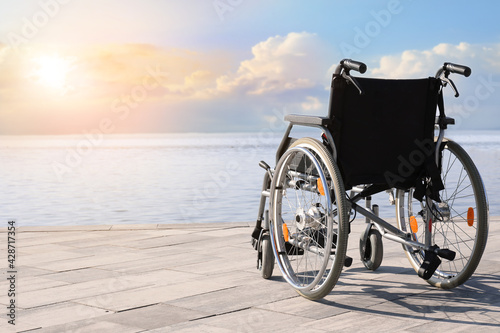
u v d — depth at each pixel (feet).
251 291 9.37
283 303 8.66
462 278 9.06
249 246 13.25
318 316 7.99
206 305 8.59
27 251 12.96
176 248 13.12
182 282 9.99
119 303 8.75
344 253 8.29
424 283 9.75
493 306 8.34
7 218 26.02
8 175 56.18
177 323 7.75
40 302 8.86
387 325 7.55
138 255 12.39
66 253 12.69
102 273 10.75
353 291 9.30
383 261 11.55
